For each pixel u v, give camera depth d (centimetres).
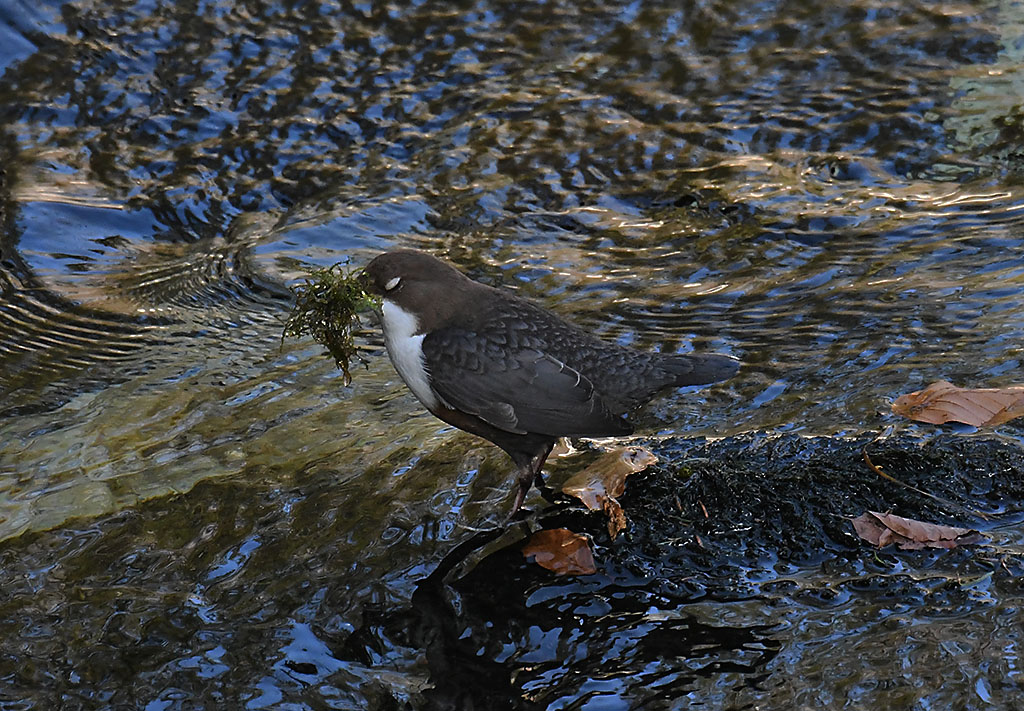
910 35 1271
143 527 664
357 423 768
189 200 1074
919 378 755
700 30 1295
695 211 1048
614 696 513
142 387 831
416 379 691
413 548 629
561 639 554
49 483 717
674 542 613
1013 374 745
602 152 1133
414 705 516
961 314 839
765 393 758
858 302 875
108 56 1227
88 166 1107
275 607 587
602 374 673
